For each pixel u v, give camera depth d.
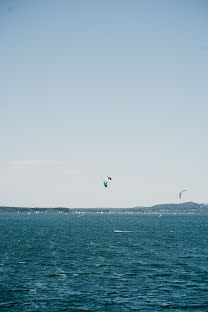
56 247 84.75
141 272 54.19
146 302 39.72
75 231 147.75
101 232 141.12
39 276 51.25
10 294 42.44
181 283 47.50
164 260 64.94
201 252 76.00
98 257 68.50
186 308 37.94
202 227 178.38
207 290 44.22
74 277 50.72
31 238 110.94
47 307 38.12
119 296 41.84
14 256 69.44
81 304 39.03
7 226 188.62
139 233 134.50
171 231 145.88
